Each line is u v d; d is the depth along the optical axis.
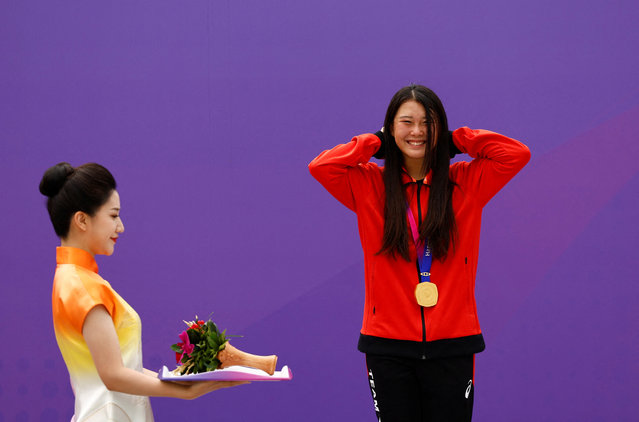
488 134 5.16
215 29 7.99
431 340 5.07
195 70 7.99
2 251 7.98
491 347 7.97
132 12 7.98
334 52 7.98
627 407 7.91
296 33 7.98
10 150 7.98
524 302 7.96
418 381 5.23
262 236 8.02
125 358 4.27
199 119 8.02
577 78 7.91
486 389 7.98
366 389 7.97
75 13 7.96
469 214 5.24
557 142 7.94
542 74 7.93
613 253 7.92
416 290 5.09
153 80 7.99
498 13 7.92
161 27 7.98
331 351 7.99
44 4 7.95
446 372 5.13
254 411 8.04
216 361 4.30
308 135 8.01
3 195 7.97
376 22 7.96
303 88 8.00
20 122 7.98
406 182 5.33
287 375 4.25
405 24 7.96
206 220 8.02
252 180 8.02
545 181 7.95
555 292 7.96
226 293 8.02
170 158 8.02
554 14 7.90
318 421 8.00
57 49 7.97
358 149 5.20
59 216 4.12
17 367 7.97
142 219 8.00
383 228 5.24
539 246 7.97
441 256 5.12
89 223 4.14
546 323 7.96
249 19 7.99
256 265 8.00
